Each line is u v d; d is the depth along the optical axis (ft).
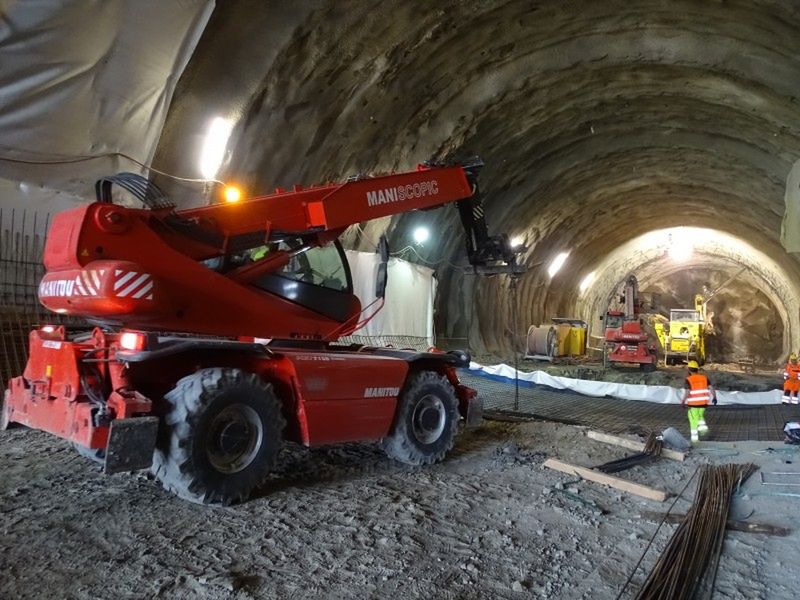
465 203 24.41
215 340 15.14
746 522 14.80
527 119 47.83
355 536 13.12
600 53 39.73
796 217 37.78
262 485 16.72
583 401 39.22
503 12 35.53
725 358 124.67
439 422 20.42
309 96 34.09
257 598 10.07
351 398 17.65
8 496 14.56
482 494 16.79
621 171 64.18
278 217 18.44
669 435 23.89
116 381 14.01
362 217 20.18
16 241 24.89
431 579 11.14
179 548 11.98
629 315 71.56
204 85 29.76
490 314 71.56
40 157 25.18
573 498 16.44
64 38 22.61
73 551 11.59
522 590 10.82
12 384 17.08
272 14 28.99
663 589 10.89
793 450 23.76
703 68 38.73
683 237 100.83
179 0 24.06
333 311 20.03
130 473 16.93
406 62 36.68
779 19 31.45
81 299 14.82
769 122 42.68
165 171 30.32
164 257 15.80
